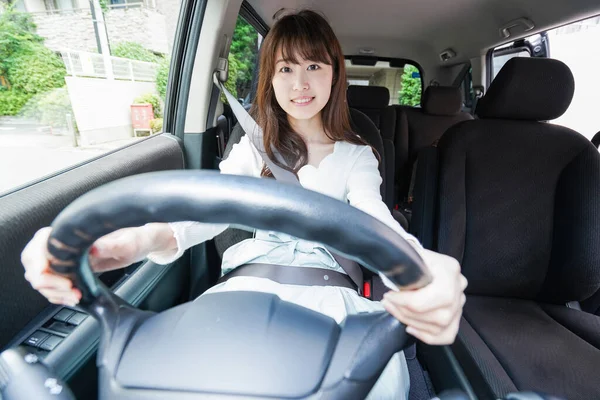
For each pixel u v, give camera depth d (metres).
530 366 0.96
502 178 1.25
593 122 1.76
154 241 0.54
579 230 1.15
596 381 0.92
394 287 0.37
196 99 1.41
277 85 0.92
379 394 0.57
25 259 0.34
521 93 1.20
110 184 0.27
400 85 3.89
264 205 0.25
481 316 1.19
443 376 1.05
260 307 0.40
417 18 2.77
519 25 2.20
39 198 0.75
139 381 0.35
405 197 2.67
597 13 1.64
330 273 0.81
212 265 1.51
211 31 1.31
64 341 0.72
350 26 3.03
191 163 1.49
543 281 1.28
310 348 0.36
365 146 1.02
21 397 0.35
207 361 0.35
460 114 2.99
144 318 0.41
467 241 1.28
